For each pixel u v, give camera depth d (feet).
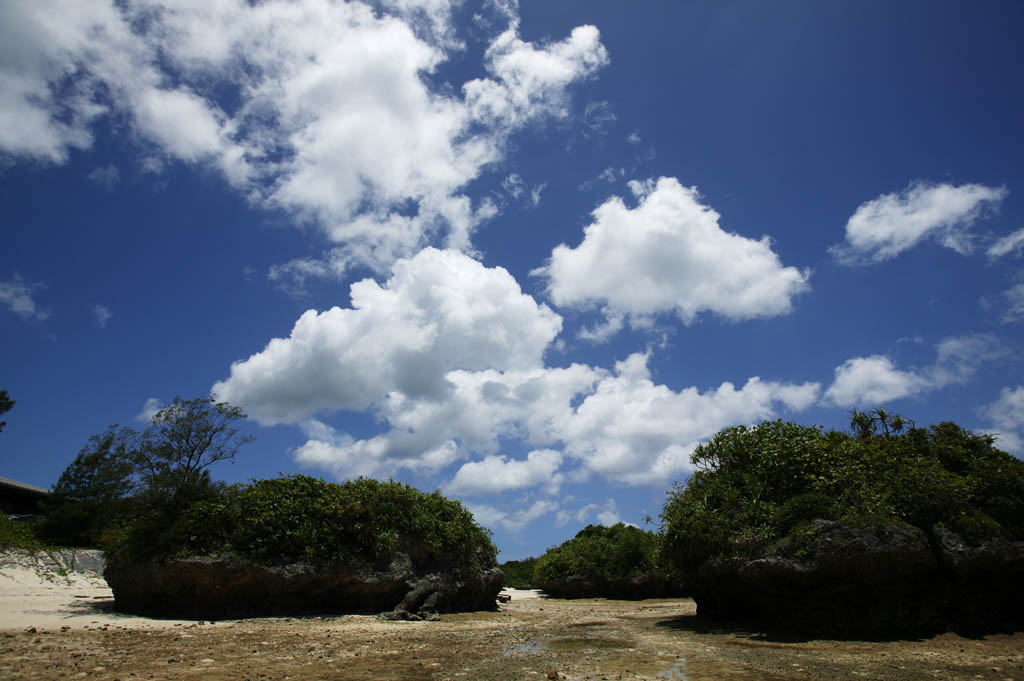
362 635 55.47
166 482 71.51
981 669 37.70
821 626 51.88
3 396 144.87
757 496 60.23
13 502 145.89
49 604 70.28
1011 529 54.75
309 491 78.33
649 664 40.52
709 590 65.51
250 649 44.68
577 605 108.68
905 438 66.85
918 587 51.03
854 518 50.88
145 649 43.01
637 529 139.13
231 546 66.59
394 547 80.02
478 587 89.86
